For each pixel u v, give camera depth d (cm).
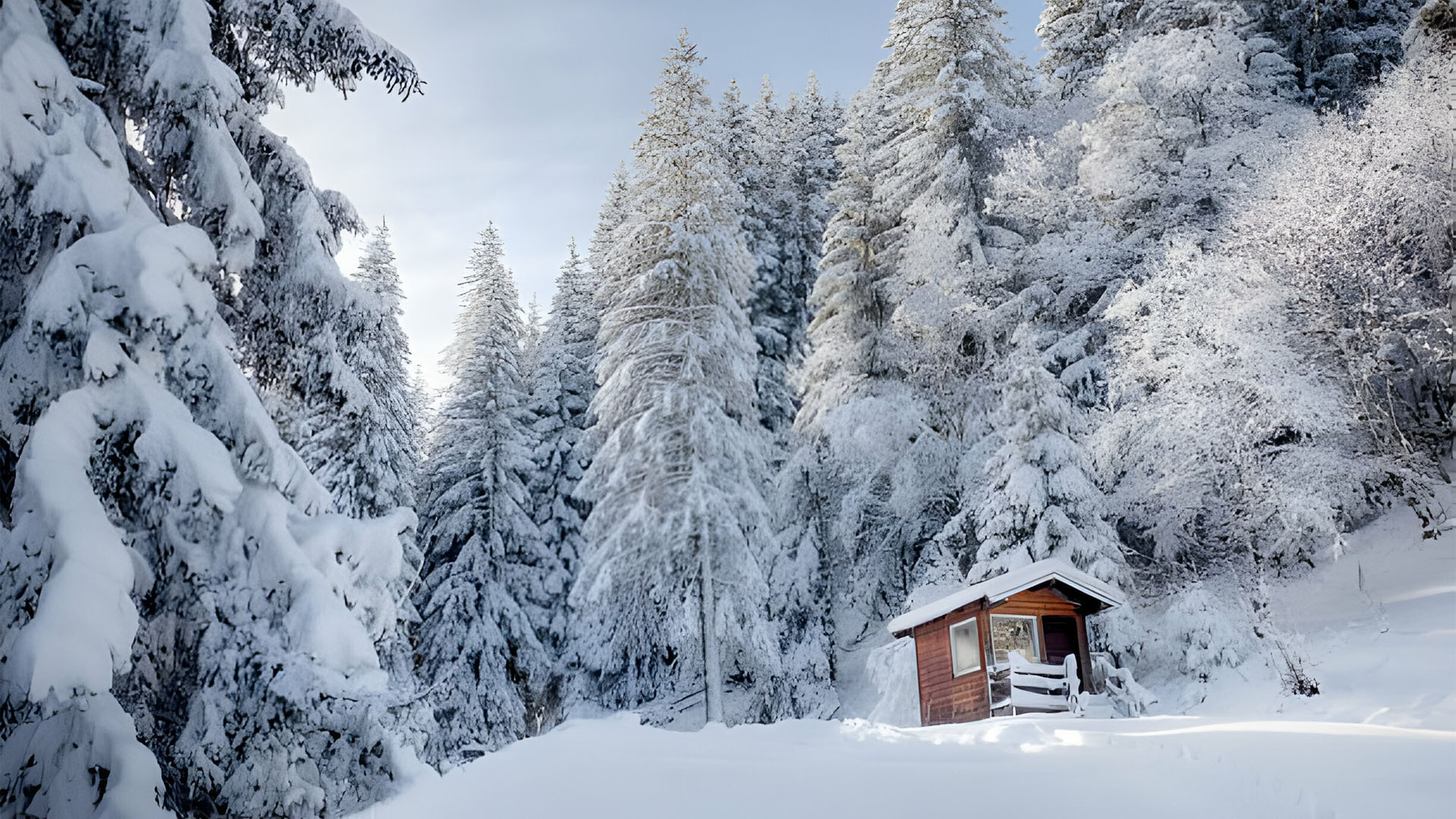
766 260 3659
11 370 756
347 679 730
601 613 2970
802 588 2892
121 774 632
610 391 2614
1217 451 2002
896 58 3180
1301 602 1872
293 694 710
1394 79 2286
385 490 2222
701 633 2542
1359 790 703
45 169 761
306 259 923
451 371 3875
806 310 3719
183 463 725
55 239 795
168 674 758
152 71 833
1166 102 2592
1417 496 1970
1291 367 2038
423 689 848
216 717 722
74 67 885
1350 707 1330
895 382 2912
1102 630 1909
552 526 3688
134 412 727
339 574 785
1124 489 2197
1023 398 2092
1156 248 2473
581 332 4275
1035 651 1775
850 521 2845
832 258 3170
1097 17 3400
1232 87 2517
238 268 879
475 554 3300
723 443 2580
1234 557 2125
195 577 743
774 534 2972
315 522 809
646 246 2756
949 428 2767
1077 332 2527
